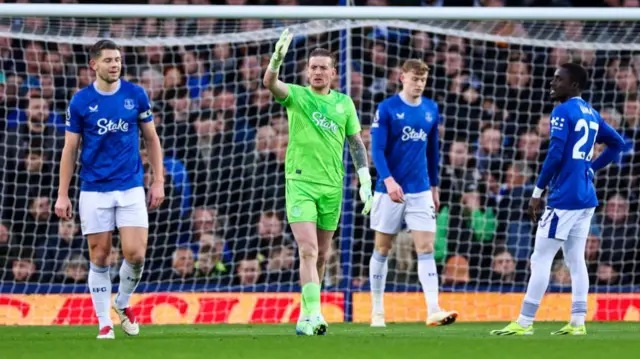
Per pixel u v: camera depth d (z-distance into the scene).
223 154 43.03
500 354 17.72
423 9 30.33
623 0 45.41
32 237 41.28
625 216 42.47
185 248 40.59
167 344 20.30
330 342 20.62
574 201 23.80
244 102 43.22
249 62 43.25
